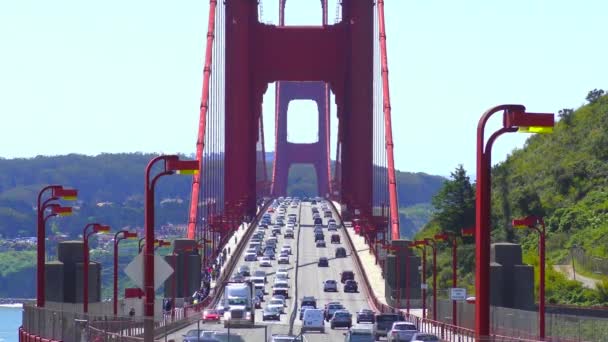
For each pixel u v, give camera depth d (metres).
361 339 91.25
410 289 165.12
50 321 69.25
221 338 71.31
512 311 91.44
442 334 100.56
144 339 57.06
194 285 168.62
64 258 118.62
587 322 80.56
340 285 188.75
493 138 47.59
